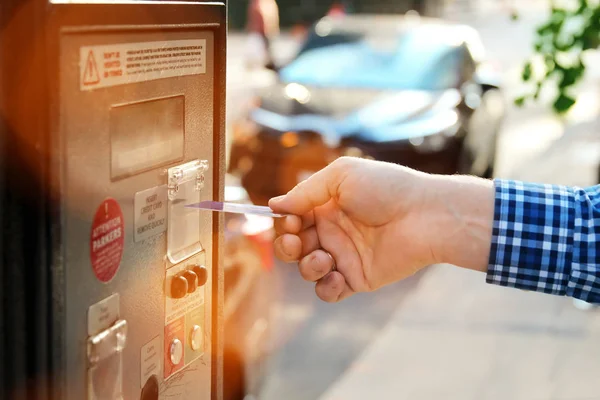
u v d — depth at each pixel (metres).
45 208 1.18
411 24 8.34
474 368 4.76
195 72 1.52
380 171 1.85
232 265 3.72
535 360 4.88
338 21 8.45
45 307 1.19
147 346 1.46
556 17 4.08
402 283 6.15
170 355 1.54
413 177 1.85
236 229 3.88
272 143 6.97
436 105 7.24
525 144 10.55
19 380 1.20
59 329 1.22
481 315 5.55
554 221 1.81
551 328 5.36
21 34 1.14
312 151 6.88
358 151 6.83
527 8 31.83
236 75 15.23
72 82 1.20
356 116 6.99
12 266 1.17
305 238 1.90
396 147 6.85
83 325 1.28
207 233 1.63
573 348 5.06
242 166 7.08
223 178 1.66
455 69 7.72
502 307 5.69
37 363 1.20
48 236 1.18
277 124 7.04
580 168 9.39
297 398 4.30
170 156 1.47
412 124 7.01
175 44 1.45
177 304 1.54
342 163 1.87
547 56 4.11
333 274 1.89
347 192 1.85
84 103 1.23
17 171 1.16
